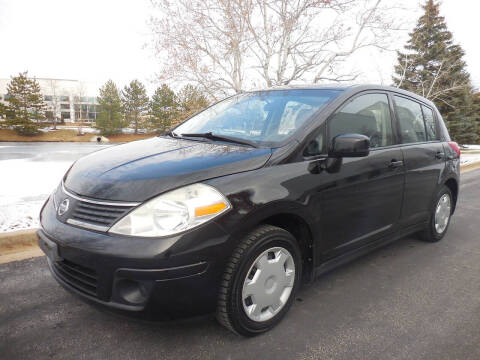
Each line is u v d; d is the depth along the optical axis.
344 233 2.69
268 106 2.95
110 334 2.20
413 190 3.38
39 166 10.70
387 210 3.09
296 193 2.23
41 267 3.17
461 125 28.61
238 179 2.04
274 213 2.12
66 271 2.09
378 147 3.00
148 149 2.55
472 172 11.20
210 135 2.71
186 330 2.25
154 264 1.76
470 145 33.88
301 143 2.38
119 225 1.84
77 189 2.13
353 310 2.57
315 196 2.36
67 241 1.93
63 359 1.96
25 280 2.92
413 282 3.07
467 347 2.17
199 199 1.89
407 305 2.67
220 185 1.97
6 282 2.88
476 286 3.03
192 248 1.82
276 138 2.47
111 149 2.76
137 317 1.86
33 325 2.29
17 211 4.55
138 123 62.59
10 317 2.37
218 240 1.90
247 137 2.63
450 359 2.05
